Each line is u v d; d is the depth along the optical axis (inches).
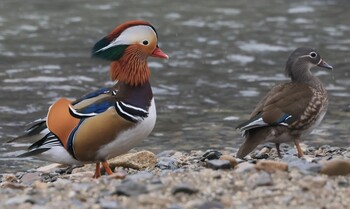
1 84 814.5
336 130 656.4
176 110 734.5
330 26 1117.1
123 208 344.5
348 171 399.5
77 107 447.5
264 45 1001.5
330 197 359.6
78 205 351.3
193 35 1059.3
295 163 414.3
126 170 505.0
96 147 446.0
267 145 589.3
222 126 677.9
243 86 821.9
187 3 1305.4
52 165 546.6
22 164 576.1
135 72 459.5
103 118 442.0
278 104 502.0
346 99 770.2
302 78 531.8
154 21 1154.0
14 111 723.4
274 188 368.8
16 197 365.7
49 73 861.2
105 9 1251.8
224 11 1234.6
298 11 1228.5
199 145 620.4
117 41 464.1
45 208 347.3
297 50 537.6
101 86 820.6
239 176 388.8
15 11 1220.5
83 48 986.1
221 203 349.7
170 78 851.4
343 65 906.1
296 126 503.5
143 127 450.3
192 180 383.2
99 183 385.7
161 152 588.7
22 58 927.0
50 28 1102.4
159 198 353.4
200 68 893.8
